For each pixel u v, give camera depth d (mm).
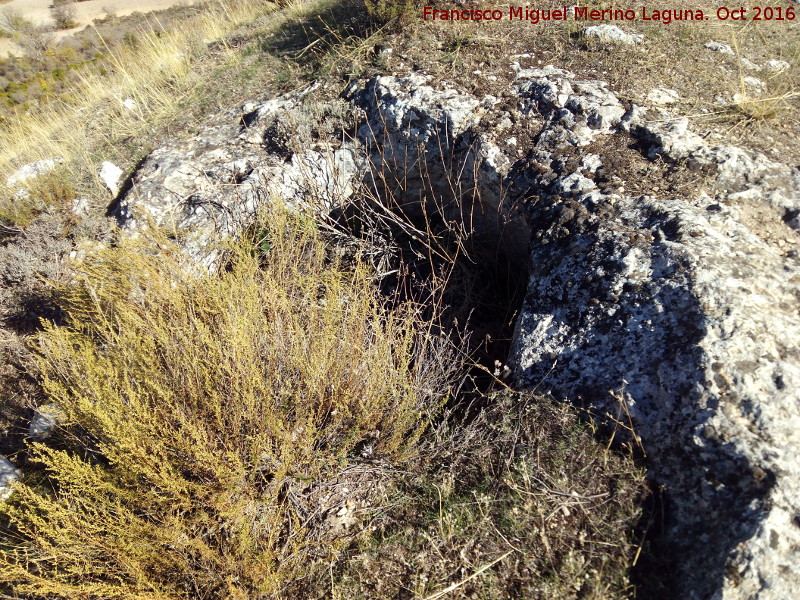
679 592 1812
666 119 3258
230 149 4270
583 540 1996
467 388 2787
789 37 4266
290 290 3115
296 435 2322
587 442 2201
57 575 1985
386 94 3977
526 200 3174
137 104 5418
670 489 1993
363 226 3873
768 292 2287
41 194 4336
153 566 2059
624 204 2820
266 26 6480
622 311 2400
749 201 2732
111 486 2047
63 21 17312
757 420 1926
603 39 4023
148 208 3936
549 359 2479
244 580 2061
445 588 2008
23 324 3801
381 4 4574
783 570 1691
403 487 2326
